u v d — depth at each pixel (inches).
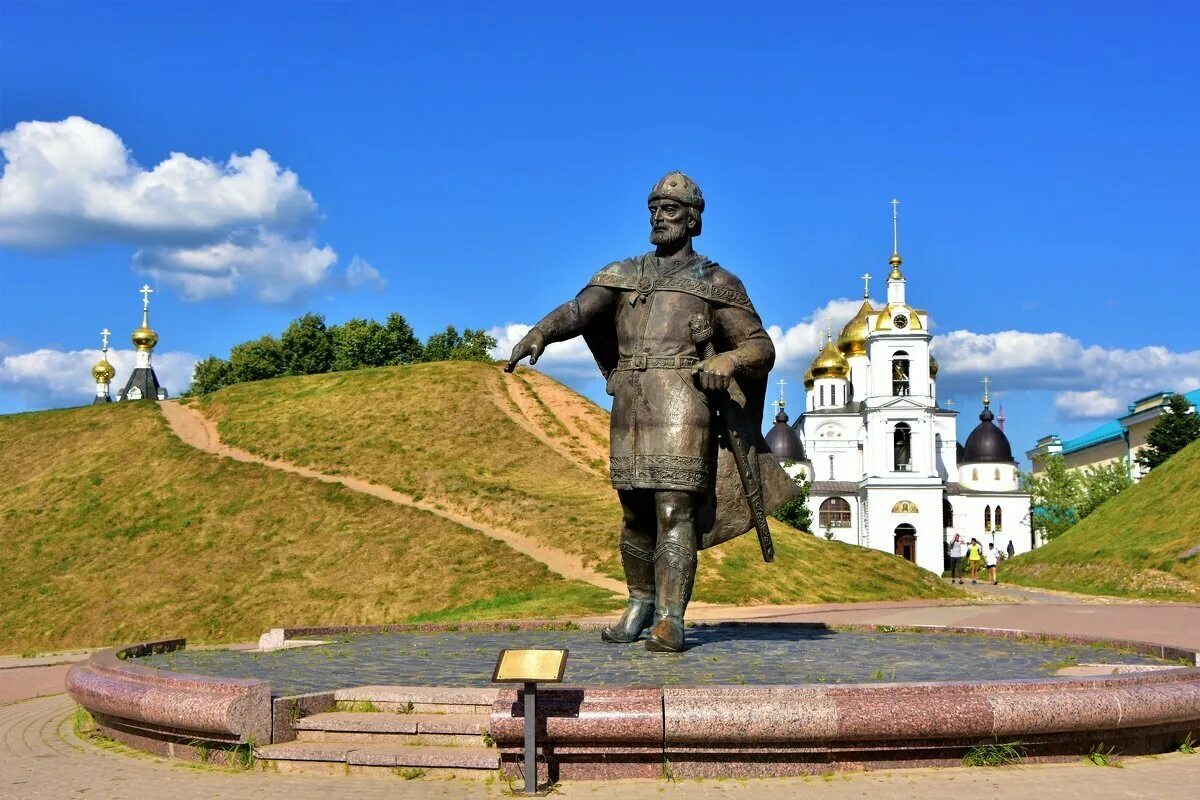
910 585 1472.7
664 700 321.1
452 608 1234.0
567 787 316.2
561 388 2220.7
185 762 364.5
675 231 482.3
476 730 347.6
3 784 336.8
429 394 2103.8
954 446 4106.8
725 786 311.9
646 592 510.0
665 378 464.8
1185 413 3378.4
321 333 3816.4
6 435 2124.8
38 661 913.5
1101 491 3521.2
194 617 1288.1
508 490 1631.4
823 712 318.7
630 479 468.4
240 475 1752.0
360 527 1517.0
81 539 1568.7
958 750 334.3
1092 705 336.8
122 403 2244.1
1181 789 306.0
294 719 364.2
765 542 493.4
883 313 3732.8
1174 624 901.2
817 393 4141.2
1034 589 1940.2
